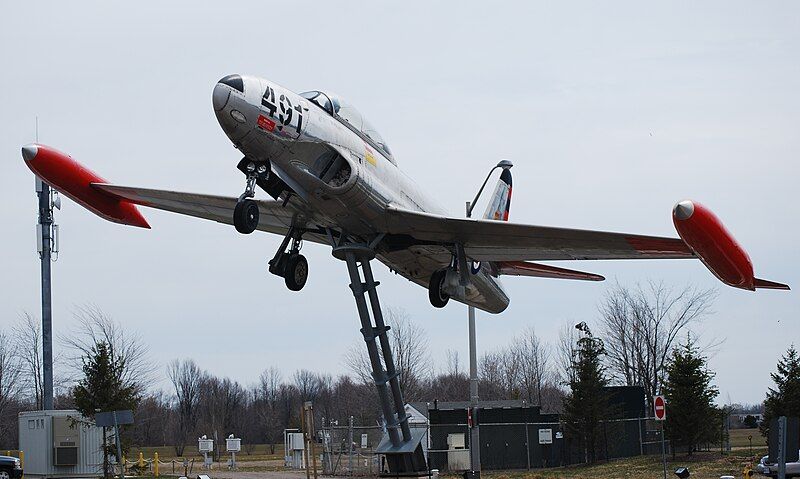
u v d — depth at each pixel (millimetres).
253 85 15938
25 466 37594
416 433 20344
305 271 19031
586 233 18703
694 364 38000
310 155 17000
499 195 28938
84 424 35312
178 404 98500
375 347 19188
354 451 43688
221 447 82062
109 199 21625
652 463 36250
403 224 18656
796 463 26016
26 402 72688
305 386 106812
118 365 36344
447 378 95938
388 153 19422
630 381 57281
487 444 37281
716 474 30906
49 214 33188
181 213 21875
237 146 16500
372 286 19062
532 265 24516
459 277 19891
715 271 16156
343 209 17781
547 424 38750
